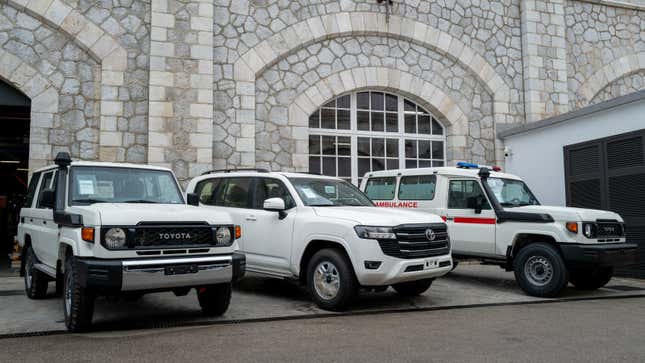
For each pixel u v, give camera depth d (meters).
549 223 8.23
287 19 12.91
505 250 8.70
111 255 5.28
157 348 4.87
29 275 7.65
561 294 8.55
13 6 11.10
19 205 18.91
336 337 5.32
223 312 6.35
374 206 8.02
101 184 6.48
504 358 4.55
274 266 7.53
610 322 6.19
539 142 13.08
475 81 14.66
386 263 6.54
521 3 15.16
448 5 14.43
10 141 14.89
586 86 15.63
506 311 6.95
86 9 11.49
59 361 4.45
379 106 13.95
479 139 14.50
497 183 9.32
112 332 5.59
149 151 11.44
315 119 13.34
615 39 16.16
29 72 11.10
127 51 11.68
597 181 11.16
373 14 13.62
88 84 11.45
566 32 15.57
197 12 12.06
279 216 7.53
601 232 8.28
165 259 5.51
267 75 12.79
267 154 12.59
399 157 13.98
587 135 11.59
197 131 11.79
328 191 7.99
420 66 14.12
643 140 10.17
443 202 9.59
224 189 8.62
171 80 11.73
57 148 11.13
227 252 6.00
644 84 16.55
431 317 6.48
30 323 5.98
